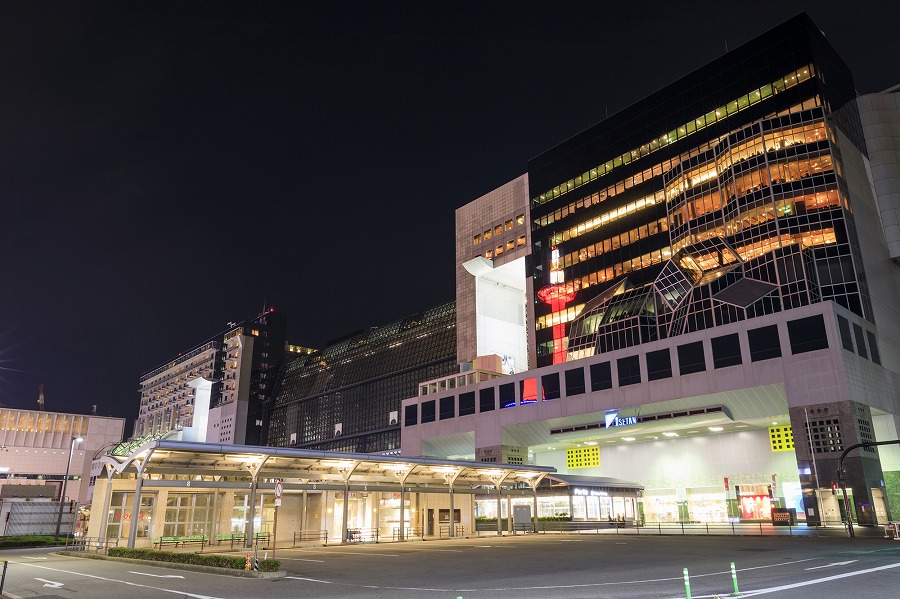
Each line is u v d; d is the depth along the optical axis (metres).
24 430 147.88
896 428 67.06
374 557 33.88
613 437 86.00
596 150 109.62
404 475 52.03
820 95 80.62
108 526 42.53
